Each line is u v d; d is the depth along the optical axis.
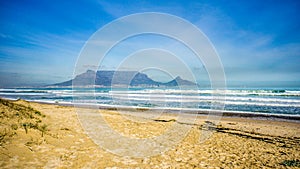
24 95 41.81
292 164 5.67
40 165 4.27
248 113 18.30
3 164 3.87
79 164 4.73
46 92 54.25
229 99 29.73
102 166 4.80
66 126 8.51
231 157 6.15
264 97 32.44
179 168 5.06
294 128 12.21
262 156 6.39
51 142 5.79
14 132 5.52
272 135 10.12
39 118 8.96
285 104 24.53
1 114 7.16
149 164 5.22
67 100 29.39
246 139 8.80
